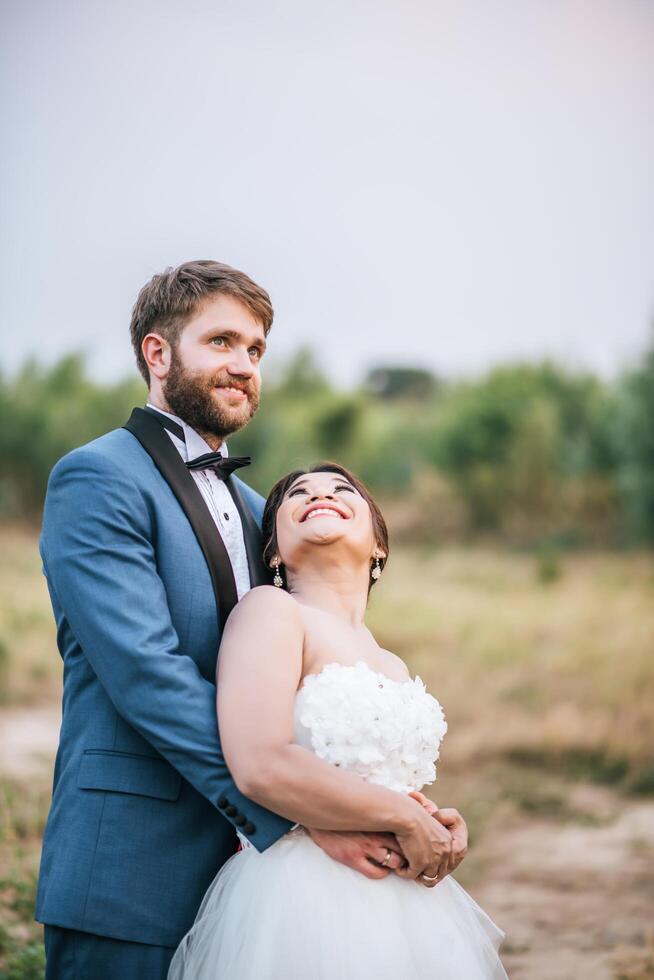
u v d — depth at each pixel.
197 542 2.42
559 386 16.89
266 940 2.09
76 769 2.31
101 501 2.29
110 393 16.56
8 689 8.45
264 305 2.62
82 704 2.36
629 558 14.11
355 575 2.50
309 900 2.12
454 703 9.10
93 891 2.21
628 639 10.15
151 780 2.28
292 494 2.56
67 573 2.26
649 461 15.08
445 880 2.39
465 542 15.95
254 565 2.60
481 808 6.67
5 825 5.05
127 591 2.22
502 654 10.22
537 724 8.38
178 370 2.53
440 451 17.05
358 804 2.07
